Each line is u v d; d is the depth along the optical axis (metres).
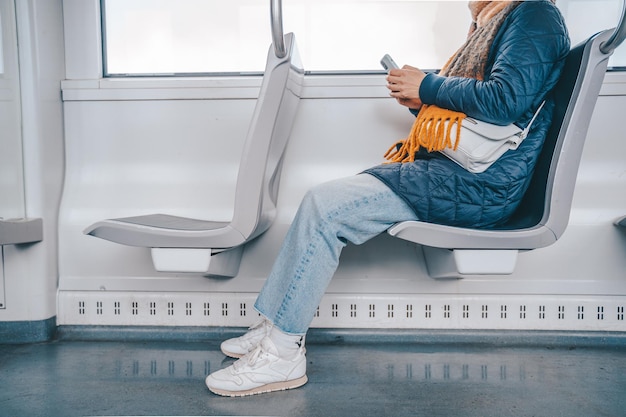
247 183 1.35
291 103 1.49
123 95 1.96
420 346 1.81
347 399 1.30
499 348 1.79
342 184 1.32
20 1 1.79
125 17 1.99
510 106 1.25
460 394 1.34
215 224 1.61
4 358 1.65
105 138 1.98
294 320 1.32
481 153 1.29
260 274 1.90
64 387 1.38
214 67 2.00
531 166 1.34
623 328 1.85
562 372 1.53
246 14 1.96
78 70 1.99
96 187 1.97
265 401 1.28
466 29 1.92
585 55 1.24
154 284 1.91
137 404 1.27
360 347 1.79
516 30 1.31
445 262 1.63
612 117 1.88
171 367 1.56
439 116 1.34
